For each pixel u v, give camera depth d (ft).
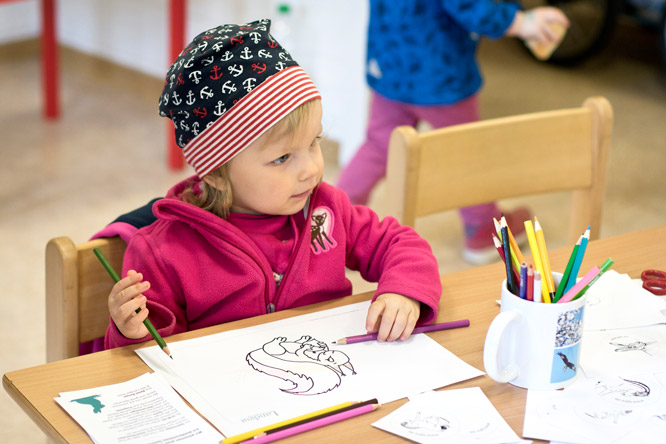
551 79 13.15
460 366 2.94
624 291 3.44
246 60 3.22
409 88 7.46
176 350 3.02
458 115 7.54
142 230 3.47
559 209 9.27
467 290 3.51
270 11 10.44
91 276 3.47
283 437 2.54
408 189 4.19
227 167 3.36
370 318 3.13
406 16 7.29
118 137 11.04
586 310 3.31
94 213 9.01
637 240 3.96
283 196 3.35
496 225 2.93
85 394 2.73
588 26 13.44
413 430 2.58
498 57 14.07
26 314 7.14
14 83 12.71
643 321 3.23
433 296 3.27
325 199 3.75
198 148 3.34
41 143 10.73
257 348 3.05
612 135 11.07
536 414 2.66
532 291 2.75
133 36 12.30
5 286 7.55
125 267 3.37
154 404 2.69
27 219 8.81
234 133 3.23
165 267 3.38
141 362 2.95
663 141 10.94
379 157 7.86
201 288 3.43
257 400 2.73
